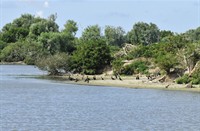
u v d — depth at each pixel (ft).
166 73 491.72
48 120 258.16
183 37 524.52
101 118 266.98
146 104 331.57
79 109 303.27
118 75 567.59
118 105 325.01
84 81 515.50
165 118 270.05
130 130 232.53
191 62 491.72
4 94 393.09
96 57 606.55
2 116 270.05
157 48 625.41
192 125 248.32
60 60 611.06
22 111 291.58
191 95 391.04
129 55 638.12
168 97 375.04
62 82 518.37
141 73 569.64
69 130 230.48
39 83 506.48
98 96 381.60
